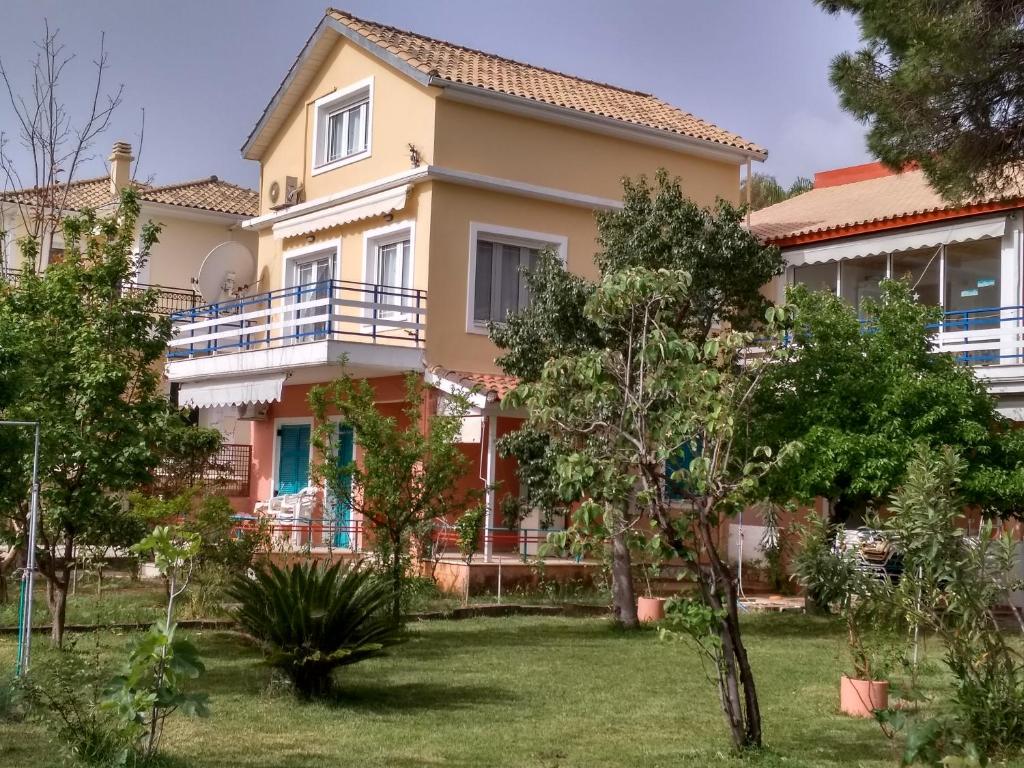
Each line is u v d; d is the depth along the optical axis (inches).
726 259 697.0
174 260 1201.4
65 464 527.5
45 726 355.6
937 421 614.5
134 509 640.4
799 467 613.6
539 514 876.6
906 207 885.8
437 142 871.1
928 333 663.1
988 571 354.6
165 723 386.3
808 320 649.0
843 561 386.6
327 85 995.3
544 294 703.1
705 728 398.3
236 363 933.8
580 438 518.0
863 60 579.5
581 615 745.0
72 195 1171.9
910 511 357.7
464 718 409.7
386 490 612.4
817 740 383.2
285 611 435.5
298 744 363.3
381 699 443.8
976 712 337.4
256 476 1062.4
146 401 560.1
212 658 526.9
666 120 1006.4
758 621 713.6
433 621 691.4
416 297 865.5
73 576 767.1
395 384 886.4
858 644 431.2
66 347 538.9
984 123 559.5
